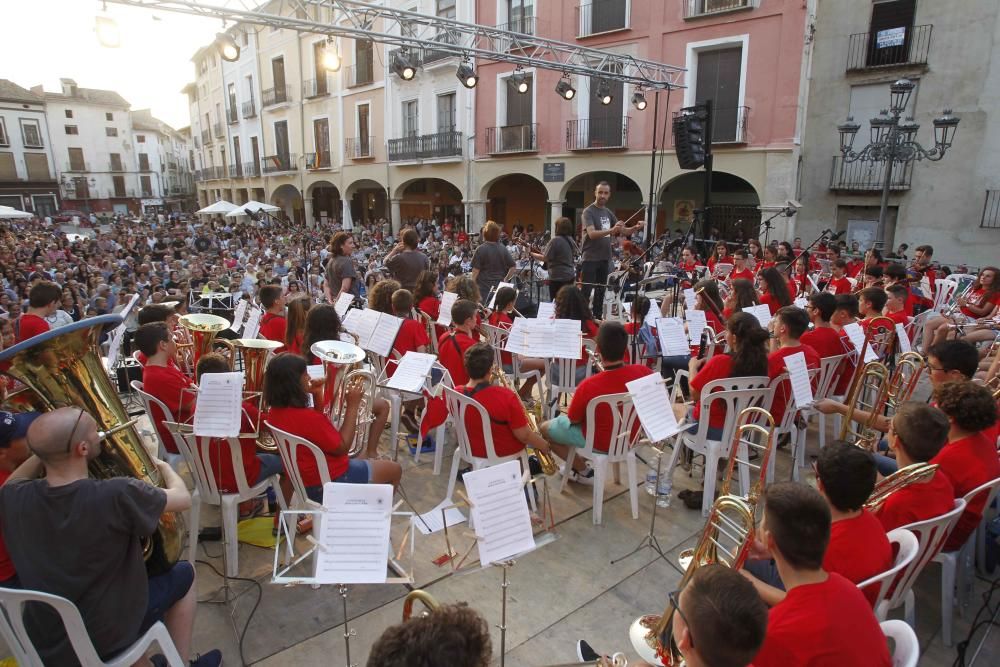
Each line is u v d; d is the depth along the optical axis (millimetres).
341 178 24438
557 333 4289
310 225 27141
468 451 3516
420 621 1286
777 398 3869
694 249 10172
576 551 3322
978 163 12078
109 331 6449
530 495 3535
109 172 53938
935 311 7664
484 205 18844
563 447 3895
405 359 4012
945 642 2691
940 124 9188
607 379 3486
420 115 20250
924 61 12328
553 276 7441
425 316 5676
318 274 14750
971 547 2900
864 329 4973
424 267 7090
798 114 12586
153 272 13945
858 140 13273
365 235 21453
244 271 14945
